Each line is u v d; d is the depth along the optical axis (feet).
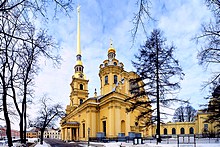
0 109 64.13
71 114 240.53
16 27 19.70
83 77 260.83
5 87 52.85
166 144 69.15
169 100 74.79
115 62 202.59
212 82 47.21
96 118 177.99
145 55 79.46
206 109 87.56
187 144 65.62
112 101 159.22
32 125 156.97
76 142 183.11
